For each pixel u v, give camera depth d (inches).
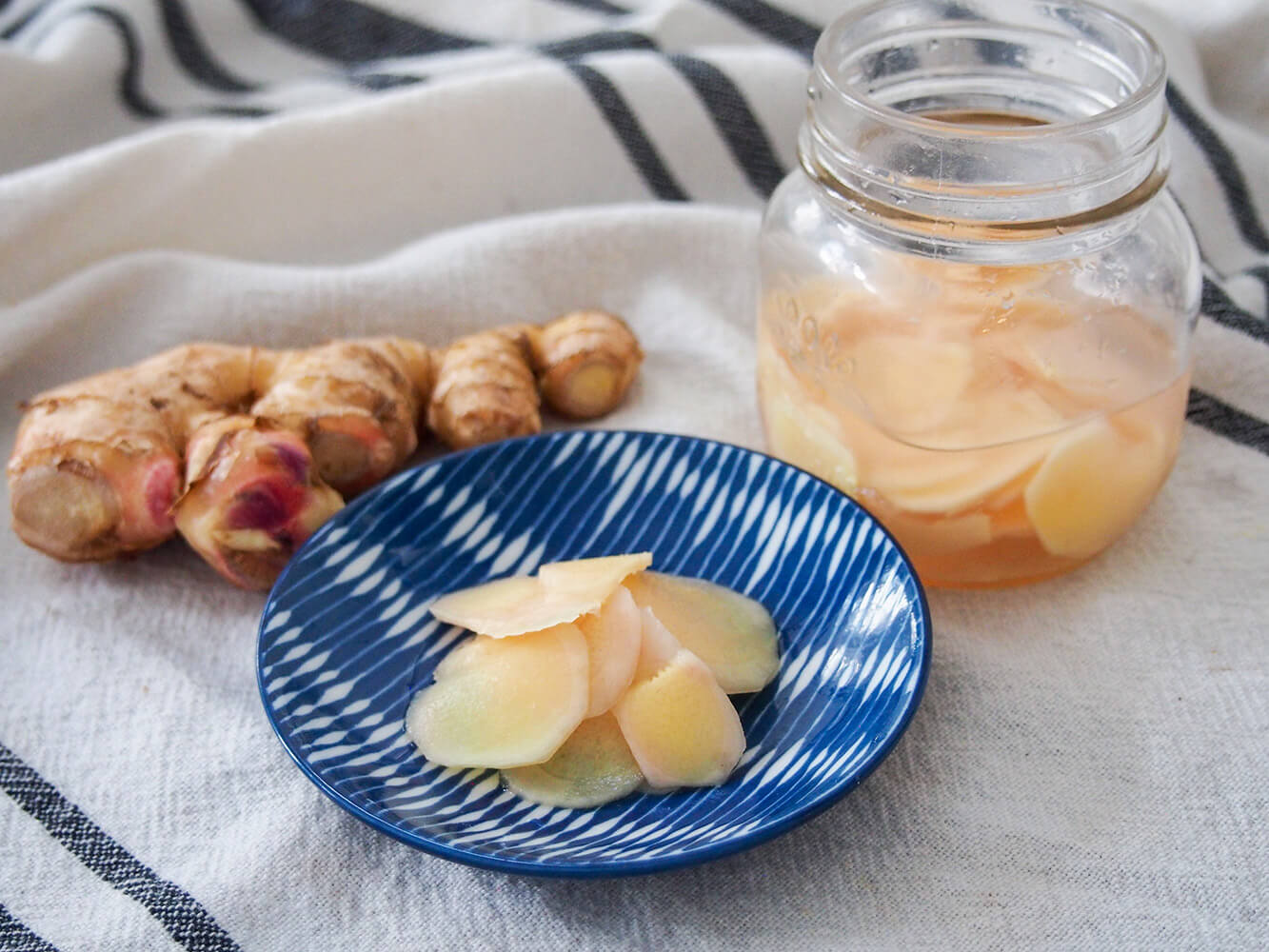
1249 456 15.0
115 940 11.3
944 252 12.5
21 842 12.0
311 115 16.9
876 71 13.7
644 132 17.5
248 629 13.8
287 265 17.3
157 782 12.4
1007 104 13.8
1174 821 11.8
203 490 13.5
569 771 11.9
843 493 13.3
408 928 11.4
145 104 18.3
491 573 13.8
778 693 12.5
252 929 11.4
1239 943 11.1
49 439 13.7
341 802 11.3
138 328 16.0
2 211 15.9
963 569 13.4
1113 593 13.7
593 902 11.5
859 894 11.5
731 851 10.8
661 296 16.8
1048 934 11.2
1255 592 13.6
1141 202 12.4
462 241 16.6
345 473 14.5
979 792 12.1
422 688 12.7
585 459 14.2
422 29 19.0
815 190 13.3
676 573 13.6
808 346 13.4
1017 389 12.7
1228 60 17.9
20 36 18.6
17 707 13.0
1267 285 16.0
